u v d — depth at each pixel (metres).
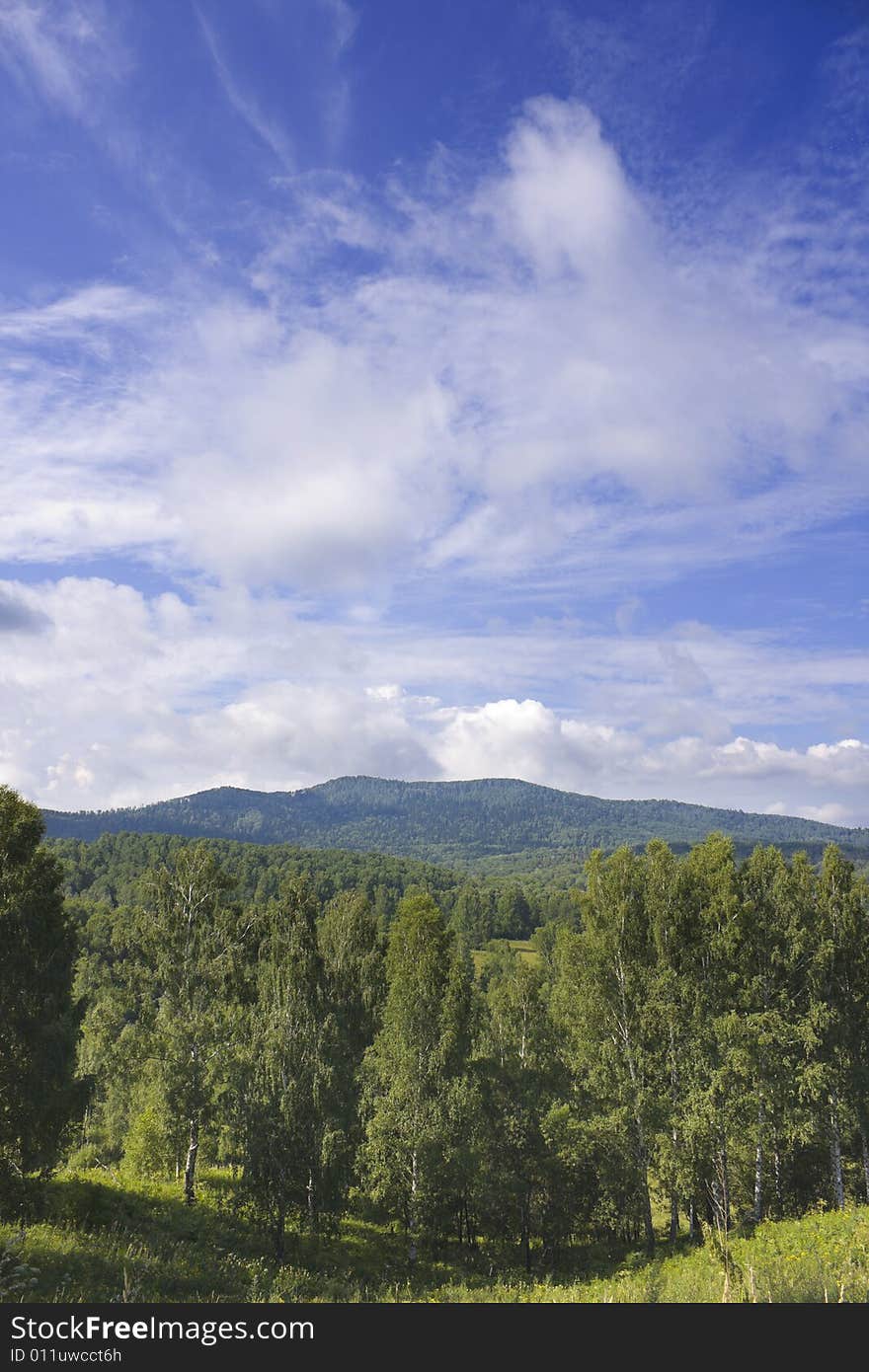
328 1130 28.94
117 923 37.16
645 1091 33.78
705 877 38.50
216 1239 27.12
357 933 49.78
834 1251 18.56
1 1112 21.75
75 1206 25.17
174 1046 32.50
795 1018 34.88
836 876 38.81
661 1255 30.88
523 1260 36.28
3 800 24.03
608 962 37.38
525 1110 37.00
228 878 39.25
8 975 22.23
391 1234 36.09
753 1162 35.66
